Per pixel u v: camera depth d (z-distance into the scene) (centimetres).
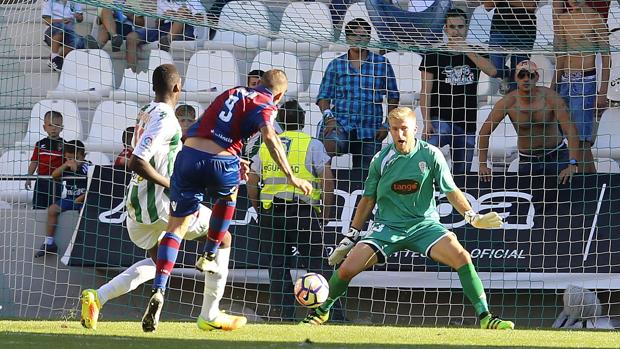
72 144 3456
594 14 3388
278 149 2017
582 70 3600
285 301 3136
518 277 3134
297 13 3894
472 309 3203
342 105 3544
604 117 3641
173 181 2048
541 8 3622
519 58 3697
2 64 3903
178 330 2209
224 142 2038
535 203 3216
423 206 2564
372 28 3575
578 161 3406
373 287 3188
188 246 3222
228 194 2075
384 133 3525
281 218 3148
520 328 2853
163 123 2094
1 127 3806
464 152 3491
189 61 4088
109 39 4175
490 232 3189
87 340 1858
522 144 3412
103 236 3228
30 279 3297
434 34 3553
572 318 3106
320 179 3184
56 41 4003
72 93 4028
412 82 3869
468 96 3606
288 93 3959
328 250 3177
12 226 3350
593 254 3112
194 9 3447
